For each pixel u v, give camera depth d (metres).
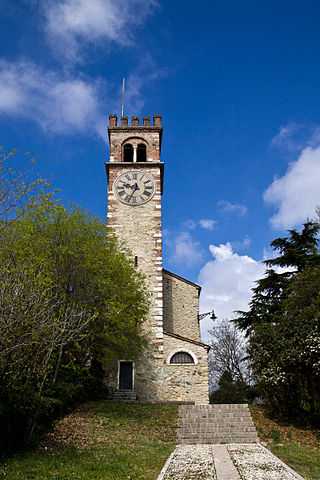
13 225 18.94
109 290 21.70
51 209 21.78
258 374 19.14
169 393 24.81
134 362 25.31
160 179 29.53
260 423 17.62
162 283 27.52
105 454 12.66
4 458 11.09
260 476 9.95
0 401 11.34
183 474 10.34
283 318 19.23
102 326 21.53
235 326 30.67
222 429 16.67
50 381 15.77
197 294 29.97
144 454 13.02
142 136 30.81
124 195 28.89
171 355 25.75
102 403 21.02
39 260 17.88
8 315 11.19
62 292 18.80
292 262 29.97
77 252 21.17
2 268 12.87
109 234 26.34
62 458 11.50
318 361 16.34
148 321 26.12
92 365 23.12
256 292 30.66
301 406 18.50
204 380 25.16
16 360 11.55
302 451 13.61
